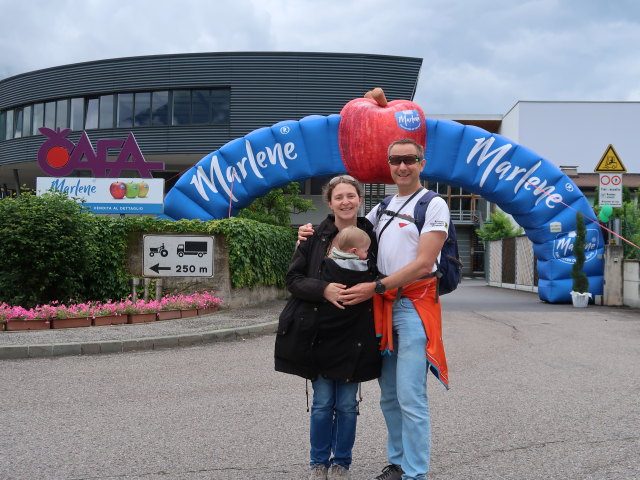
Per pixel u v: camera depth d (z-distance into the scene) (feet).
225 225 44.14
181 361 25.22
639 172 143.74
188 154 113.19
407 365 10.64
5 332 30.66
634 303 51.11
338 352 10.93
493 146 52.08
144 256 43.88
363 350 10.91
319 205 123.13
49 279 38.58
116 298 43.68
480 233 128.16
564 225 53.52
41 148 54.39
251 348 28.78
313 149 52.75
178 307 38.32
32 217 37.86
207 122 112.27
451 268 11.18
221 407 17.44
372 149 50.26
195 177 53.26
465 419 16.10
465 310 49.11
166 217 53.52
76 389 19.84
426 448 10.50
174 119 113.09
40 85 120.06
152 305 37.14
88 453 13.23
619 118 144.66
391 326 10.93
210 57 111.14
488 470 12.06
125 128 114.52
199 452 13.32
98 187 52.01
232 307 44.16
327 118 52.95
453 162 52.13
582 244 52.80
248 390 19.71
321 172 53.11
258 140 53.06
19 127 125.29
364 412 17.15
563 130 145.28
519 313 46.44
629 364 24.47
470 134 52.03
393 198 11.80
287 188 94.07
